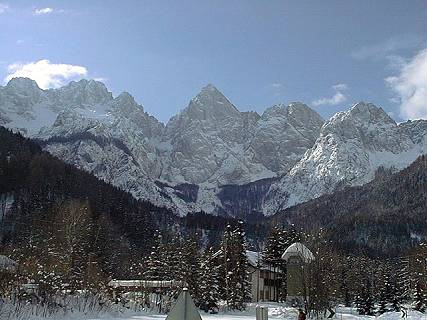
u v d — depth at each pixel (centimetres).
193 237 13938
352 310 10081
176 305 1420
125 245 14138
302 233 9181
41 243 8575
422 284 9306
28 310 4794
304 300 6869
